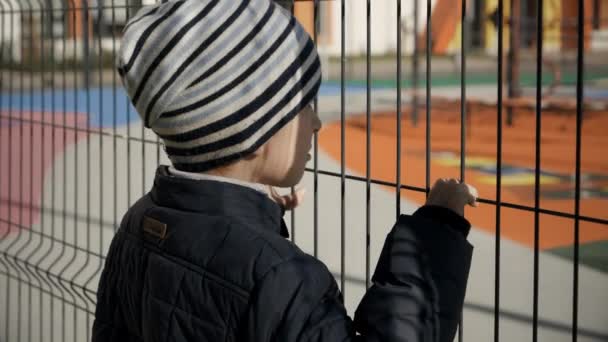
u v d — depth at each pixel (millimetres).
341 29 1766
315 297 1251
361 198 6090
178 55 1309
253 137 1319
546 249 4895
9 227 3855
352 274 4395
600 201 6121
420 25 17984
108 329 1530
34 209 5918
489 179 7023
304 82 1351
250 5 1327
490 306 3969
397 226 1329
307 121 1402
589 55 15438
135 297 1430
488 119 10539
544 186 6691
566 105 10117
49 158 7668
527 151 8281
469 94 13289
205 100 1306
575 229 1409
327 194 6172
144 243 1425
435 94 13195
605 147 8391
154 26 1333
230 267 1278
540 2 1411
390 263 1297
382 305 1263
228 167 1360
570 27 12938
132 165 7125
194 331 1303
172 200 1389
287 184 1408
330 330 1233
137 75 1342
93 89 12797
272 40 1314
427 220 1316
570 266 4566
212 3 1325
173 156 1386
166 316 1332
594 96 12234
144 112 1359
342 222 1801
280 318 1240
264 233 1304
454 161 7867
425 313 1257
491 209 5754
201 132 1321
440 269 1280
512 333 3652
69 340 3574
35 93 11977
